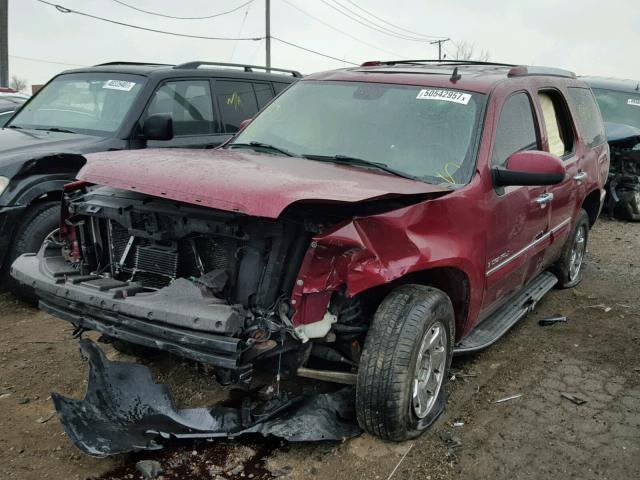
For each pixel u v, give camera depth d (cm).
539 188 450
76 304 330
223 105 704
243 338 294
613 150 1002
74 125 630
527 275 482
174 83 654
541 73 508
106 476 308
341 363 364
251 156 386
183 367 414
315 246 300
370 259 303
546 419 375
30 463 315
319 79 471
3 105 1073
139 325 303
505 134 416
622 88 1150
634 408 392
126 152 374
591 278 683
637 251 820
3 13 1936
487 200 377
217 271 315
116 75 655
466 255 355
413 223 325
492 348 479
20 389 393
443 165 379
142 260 346
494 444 346
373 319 327
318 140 415
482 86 418
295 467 318
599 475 322
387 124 407
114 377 323
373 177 352
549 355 470
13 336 473
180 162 337
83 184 385
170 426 314
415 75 442
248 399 358
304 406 337
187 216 319
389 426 321
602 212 1055
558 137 531
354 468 318
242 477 310
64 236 382
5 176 502
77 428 300
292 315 303
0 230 500
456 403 390
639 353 478
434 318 335
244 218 308
